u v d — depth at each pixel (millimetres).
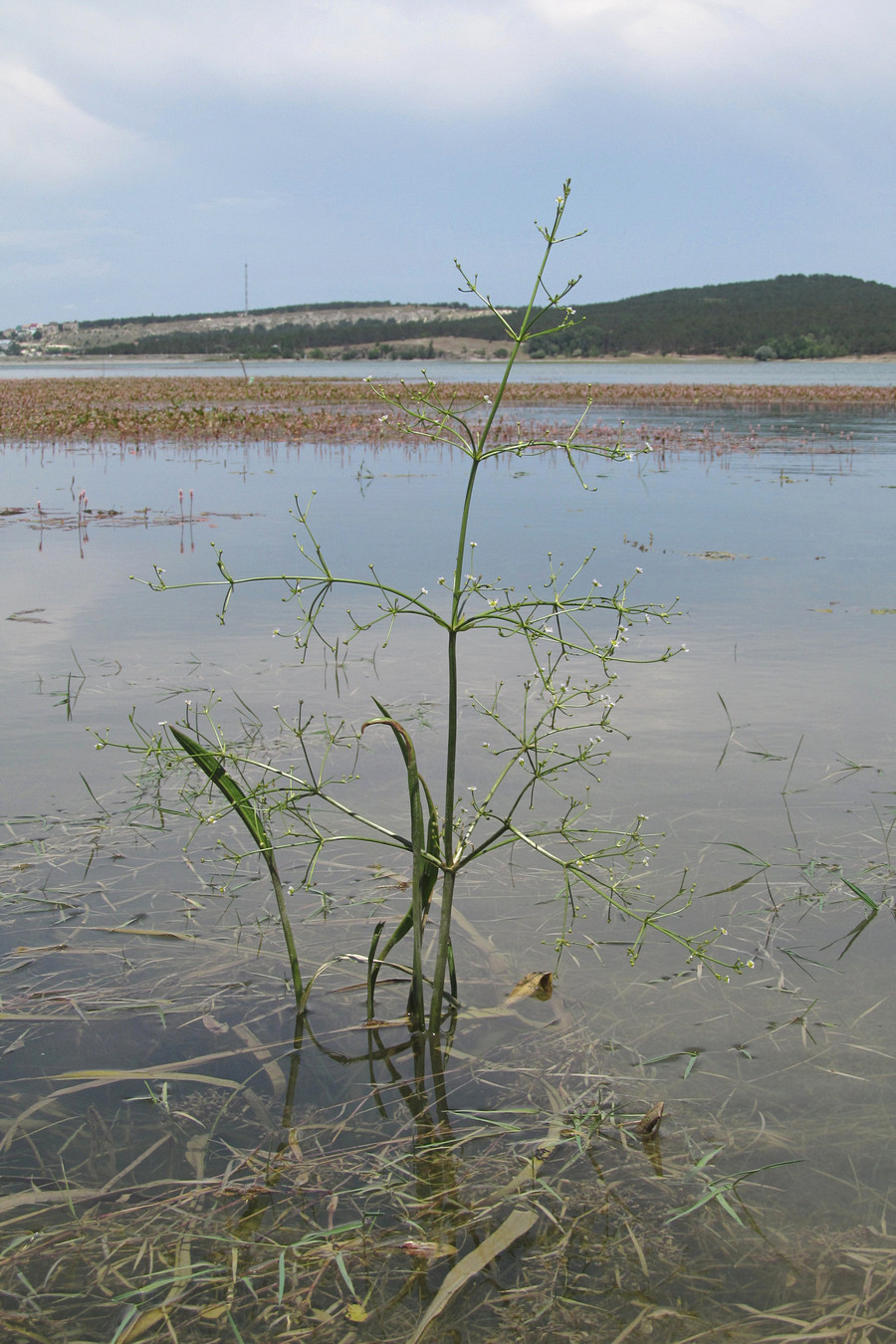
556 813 3537
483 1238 1811
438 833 2533
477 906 3047
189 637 5684
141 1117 2131
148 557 7742
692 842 3311
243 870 3229
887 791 3662
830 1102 2154
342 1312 1665
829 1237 1805
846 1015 2463
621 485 12672
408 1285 1719
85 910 2957
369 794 3668
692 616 6121
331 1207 1885
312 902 3057
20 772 3826
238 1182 1942
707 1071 2268
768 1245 1793
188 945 2811
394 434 20031
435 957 2793
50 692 4699
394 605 2396
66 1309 1659
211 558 7633
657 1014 2494
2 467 14562
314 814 3533
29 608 6305
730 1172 1963
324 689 4789
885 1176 1940
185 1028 2449
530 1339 1611
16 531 8898
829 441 18328
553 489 12266
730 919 2900
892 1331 1614
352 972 2715
